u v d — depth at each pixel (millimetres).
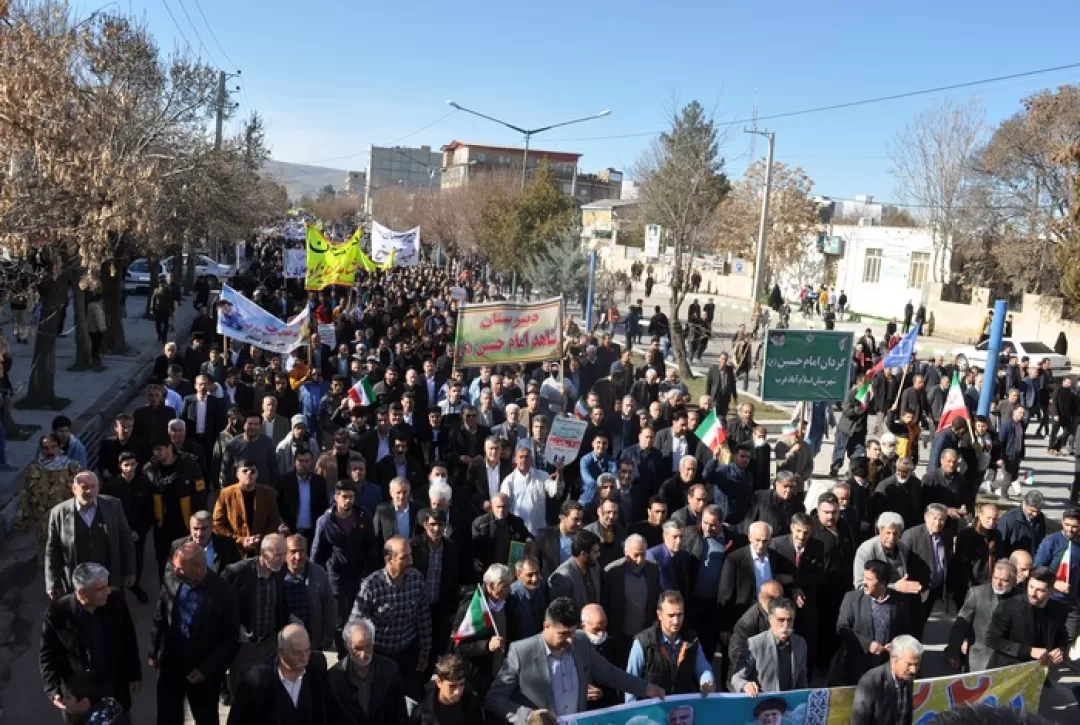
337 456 9922
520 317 13234
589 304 28328
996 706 1795
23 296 14070
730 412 20922
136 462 9391
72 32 16094
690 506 8500
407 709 6082
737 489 10133
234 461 10023
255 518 8336
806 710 6414
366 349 17656
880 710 6254
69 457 9969
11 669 8258
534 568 6844
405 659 6852
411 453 11164
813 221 53688
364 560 8102
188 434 12422
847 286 56062
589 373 18141
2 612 9430
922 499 10211
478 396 14484
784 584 7809
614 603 7293
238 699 5617
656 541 8531
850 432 15852
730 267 60438
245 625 6938
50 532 7758
